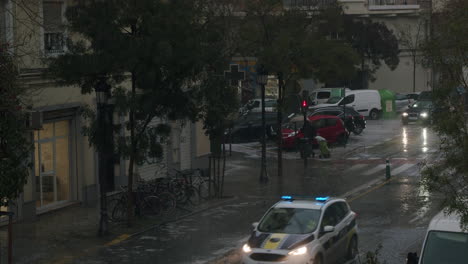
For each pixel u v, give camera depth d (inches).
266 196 1067.9
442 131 484.1
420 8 2790.4
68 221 884.6
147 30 783.7
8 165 567.5
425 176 494.6
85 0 778.2
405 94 2566.4
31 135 863.7
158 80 789.9
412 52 2733.8
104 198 805.2
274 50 1147.9
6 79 594.9
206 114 860.0
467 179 482.3
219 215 928.3
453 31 532.1
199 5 831.7
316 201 671.1
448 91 501.7
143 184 939.3
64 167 980.6
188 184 1016.9
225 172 1310.3
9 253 606.5
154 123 1152.2
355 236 704.4
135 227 847.1
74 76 767.1
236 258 708.0
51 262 688.4
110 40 757.3
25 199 877.2
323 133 1644.9
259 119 1750.7
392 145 1642.5
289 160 1457.9
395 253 720.3
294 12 1226.6
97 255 718.5
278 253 596.4
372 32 2600.9
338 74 1268.5
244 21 1191.6
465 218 462.6
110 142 802.8
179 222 885.2
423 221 879.7
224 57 860.0
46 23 841.5
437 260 506.3
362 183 1176.8
